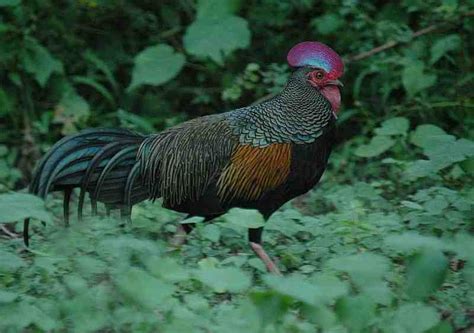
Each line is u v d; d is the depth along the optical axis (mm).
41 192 11461
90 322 8047
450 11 15828
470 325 9117
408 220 11930
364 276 7297
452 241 7988
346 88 16906
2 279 9867
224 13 8273
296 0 17234
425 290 7184
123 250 8539
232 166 11695
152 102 17328
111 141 11891
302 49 11875
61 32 17047
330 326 7574
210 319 8438
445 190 12273
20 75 16375
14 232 12906
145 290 7738
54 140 16609
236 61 17406
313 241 11539
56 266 9969
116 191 11906
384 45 16266
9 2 15172
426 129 14078
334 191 14555
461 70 16500
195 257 11109
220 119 11914
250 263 9961
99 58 17422
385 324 7914
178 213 12766
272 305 7355
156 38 17500
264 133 11641
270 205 11938
